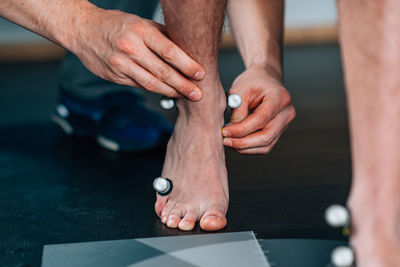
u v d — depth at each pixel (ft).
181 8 2.88
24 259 2.82
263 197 3.43
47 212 3.34
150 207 3.36
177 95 3.06
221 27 3.00
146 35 2.90
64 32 3.10
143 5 4.45
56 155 4.33
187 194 3.13
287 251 2.80
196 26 2.91
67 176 3.89
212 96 3.09
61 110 4.87
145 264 2.72
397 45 2.28
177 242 2.92
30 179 3.85
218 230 3.03
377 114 2.32
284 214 3.19
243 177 3.76
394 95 2.30
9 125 5.25
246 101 3.28
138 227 3.11
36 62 10.73
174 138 3.24
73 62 4.59
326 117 5.15
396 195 2.30
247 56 3.68
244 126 3.17
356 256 2.36
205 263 2.71
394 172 2.30
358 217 2.35
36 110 5.92
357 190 2.37
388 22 2.29
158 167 4.02
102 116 4.46
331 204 3.31
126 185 3.71
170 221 3.07
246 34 3.72
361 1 2.34
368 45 2.33
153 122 4.34
